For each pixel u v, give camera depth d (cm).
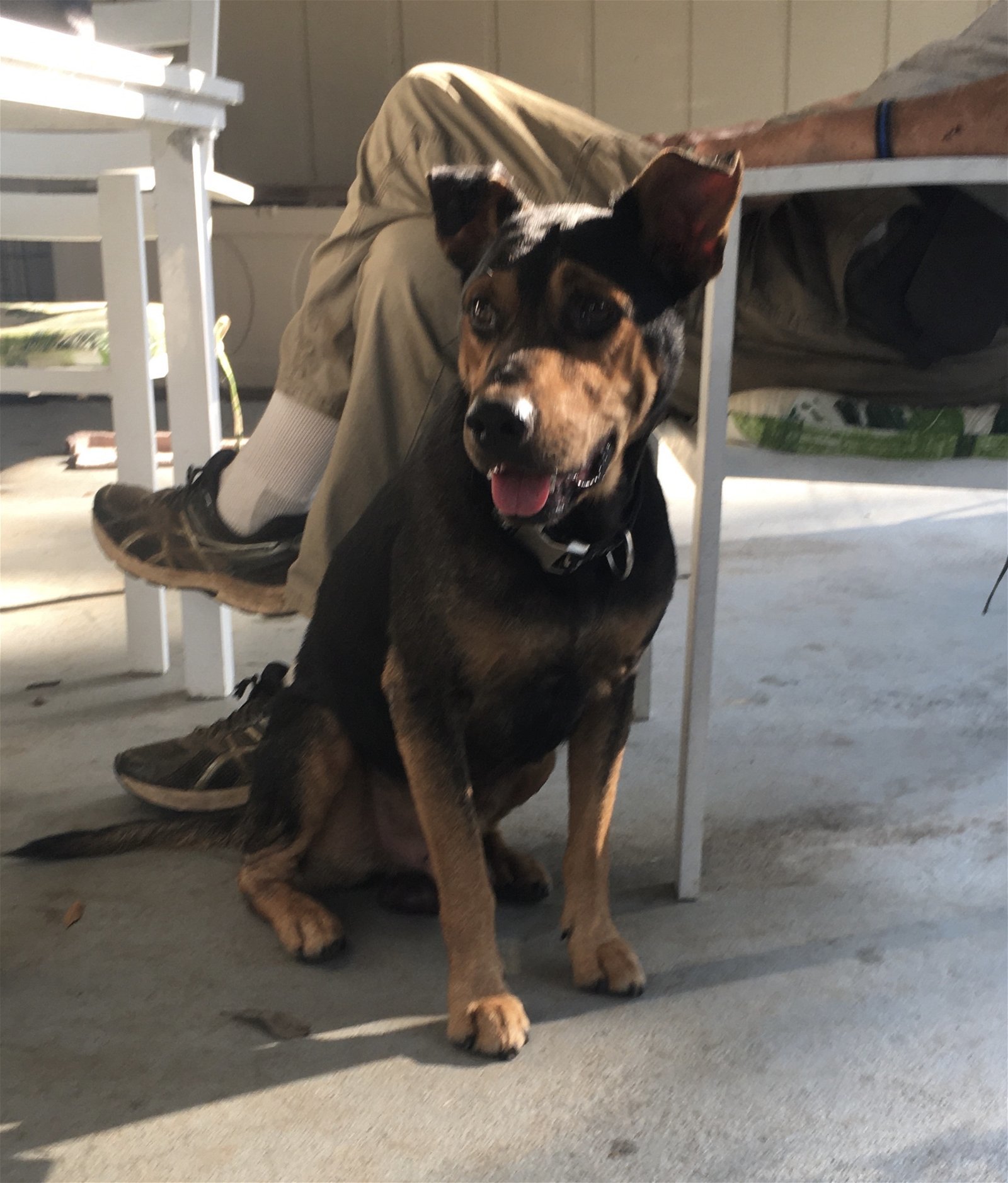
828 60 596
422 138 198
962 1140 131
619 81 617
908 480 198
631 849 200
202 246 244
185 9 276
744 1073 143
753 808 212
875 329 209
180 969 165
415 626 152
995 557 361
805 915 179
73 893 185
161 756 211
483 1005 149
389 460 200
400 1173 127
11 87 180
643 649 164
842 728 246
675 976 164
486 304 146
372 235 202
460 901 153
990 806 212
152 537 237
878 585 337
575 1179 126
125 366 252
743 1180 126
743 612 316
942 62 199
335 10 633
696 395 226
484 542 147
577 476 139
